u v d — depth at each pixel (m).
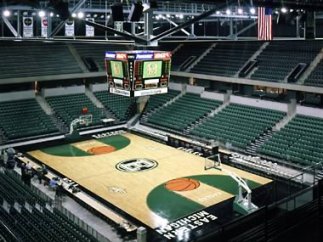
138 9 12.73
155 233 17.14
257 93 33.47
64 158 26.67
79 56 38.50
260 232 15.34
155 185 22.14
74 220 17.83
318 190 17.56
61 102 34.88
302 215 16.77
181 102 35.56
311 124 27.05
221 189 21.45
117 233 17.23
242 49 36.47
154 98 37.56
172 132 31.86
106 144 29.59
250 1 15.54
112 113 35.31
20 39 21.48
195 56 38.84
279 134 27.22
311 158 23.80
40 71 34.81
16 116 31.70
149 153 27.53
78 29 35.31
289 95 31.25
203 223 17.86
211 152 26.94
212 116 32.03
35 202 18.72
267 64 32.78
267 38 25.92
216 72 34.81
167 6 32.75
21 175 23.33
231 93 33.47
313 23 26.44
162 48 42.16
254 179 22.70
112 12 13.95
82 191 21.50
